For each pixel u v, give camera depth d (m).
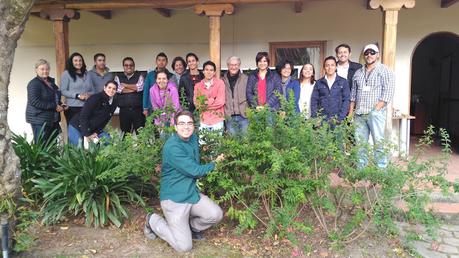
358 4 7.00
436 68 10.63
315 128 4.09
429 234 3.50
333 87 5.01
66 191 3.97
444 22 6.83
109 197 4.08
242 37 7.42
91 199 4.05
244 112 5.26
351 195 3.58
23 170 4.30
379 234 3.79
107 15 7.63
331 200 3.92
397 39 7.00
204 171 3.50
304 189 3.53
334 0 6.50
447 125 9.58
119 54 7.78
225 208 4.19
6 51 3.35
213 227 4.01
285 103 3.85
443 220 4.20
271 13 7.29
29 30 7.88
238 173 3.79
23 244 3.35
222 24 7.46
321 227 3.88
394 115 6.88
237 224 4.04
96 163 4.09
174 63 6.11
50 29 7.84
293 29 7.26
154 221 3.67
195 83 5.65
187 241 3.53
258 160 3.57
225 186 3.60
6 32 3.32
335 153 3.55
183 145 3.50
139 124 6.32
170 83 5.35
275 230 3.70
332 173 3.75
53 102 5.46
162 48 7.65
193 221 3.69
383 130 4.91
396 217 4.01
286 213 3.47
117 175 3.81
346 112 5.02
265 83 5.21
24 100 8.02
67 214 4.17
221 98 5.14
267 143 3.42
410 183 3.57
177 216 3.52
